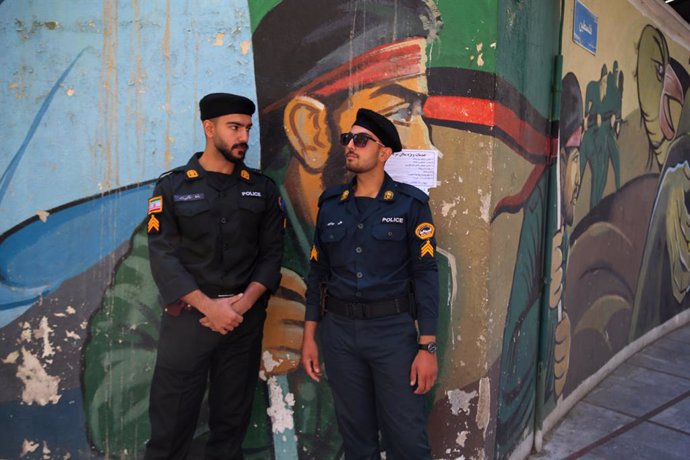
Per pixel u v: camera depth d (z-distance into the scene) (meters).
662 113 4.82
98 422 2.68
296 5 2.48
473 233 2.37
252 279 2.25
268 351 2.58
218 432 2.34
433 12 2.35
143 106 2.59
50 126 2.62
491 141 2.32
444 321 2.42
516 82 2.53
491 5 2.28
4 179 2.63
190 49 2.56
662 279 5.15
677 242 5.47
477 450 2.42
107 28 2.58
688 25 5.05
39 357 2.68
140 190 2.61
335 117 2.48
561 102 3.10
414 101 2.39
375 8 2.41
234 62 2.54
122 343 2.65
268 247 2.29
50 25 2.59
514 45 2.48
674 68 5.02
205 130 2.20
